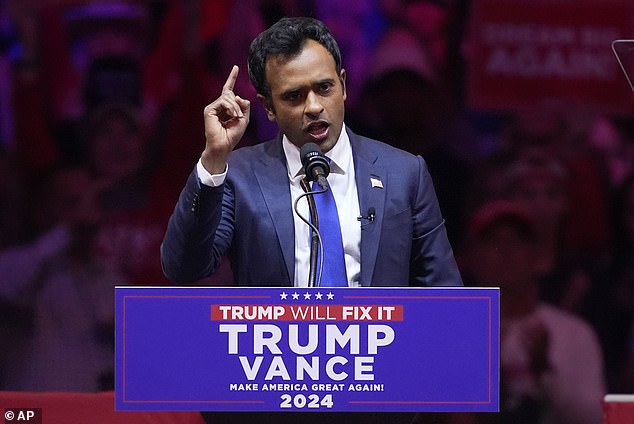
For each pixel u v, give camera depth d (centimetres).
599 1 1894
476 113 1898
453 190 1894
